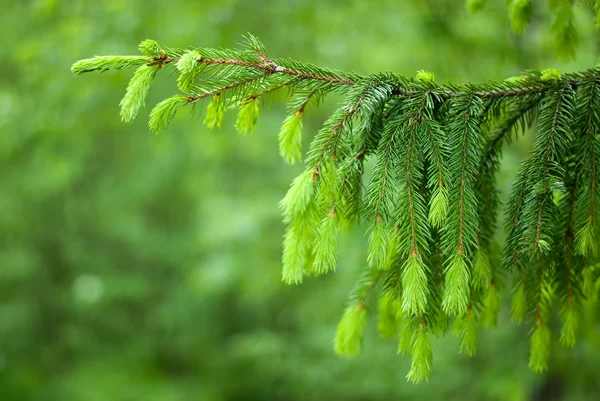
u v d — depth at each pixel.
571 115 1.35
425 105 1.39
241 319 8.96
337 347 1.75
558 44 1.97
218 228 6.11
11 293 8.34
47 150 4.42
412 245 1.31
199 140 5.51
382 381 4.32
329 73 1.42
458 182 1.33
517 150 3.61
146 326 9.42
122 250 9.15
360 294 1.73
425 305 1.31
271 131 5.48
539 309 1.54
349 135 1.39
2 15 5.16
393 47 4.70
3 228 7.66
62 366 8.67
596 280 1.56
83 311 8.59
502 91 1.43
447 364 3.96
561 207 1.47
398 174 1.34
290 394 7.05
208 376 8.80
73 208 7.93
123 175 8.16
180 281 9.42
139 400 8.17
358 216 1.49
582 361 3.03
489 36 3.54
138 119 4.76
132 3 4.17
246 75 1.39
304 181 1.26
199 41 4.10
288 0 4.19
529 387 3.37
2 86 5.24
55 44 4.21
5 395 7.64
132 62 1.34
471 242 1.31
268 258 5.93
